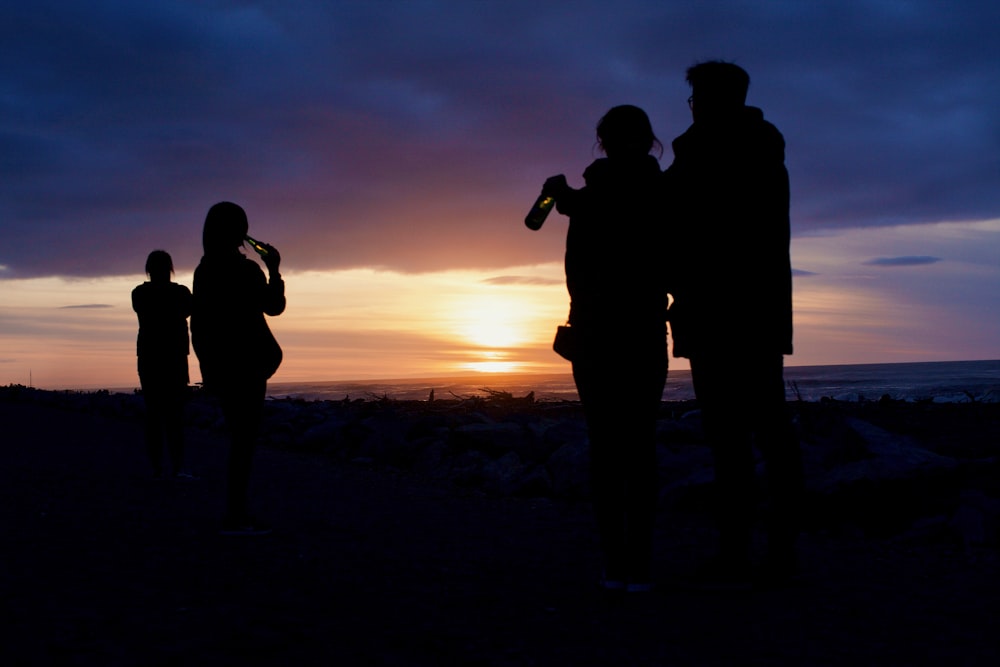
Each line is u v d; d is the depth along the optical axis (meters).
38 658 2.39
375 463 8.45
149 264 6.89
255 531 4.43
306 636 2.66
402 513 5.42
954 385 35.81
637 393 3.28
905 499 4.95
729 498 3.37
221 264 4.62
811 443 6.93
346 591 3.27
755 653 2.54
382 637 2.66
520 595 3.25
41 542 4.12
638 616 2.95
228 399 4.52
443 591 3.29
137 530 4.54
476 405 14.18
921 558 4.04
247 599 3.11
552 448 7.50
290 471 7.70
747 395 3.36
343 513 5.36
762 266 3.34
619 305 3.25
